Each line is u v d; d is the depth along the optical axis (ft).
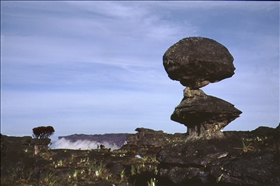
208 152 28.68
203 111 30.37
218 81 32.37
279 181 24.57
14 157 50.03
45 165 52.54
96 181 38.88
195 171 28.14
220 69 31.09
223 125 31.42
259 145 29.58
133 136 87.81
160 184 30.76
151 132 89.56
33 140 69.15
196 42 31.96
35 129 70.79
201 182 27.73
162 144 84.28
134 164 49.08
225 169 26.45
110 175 41.19
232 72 31.94
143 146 84.33
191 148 29.84
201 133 31.24
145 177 38.04
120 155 64.95
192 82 32.24
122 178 39.63
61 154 68.28
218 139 30.45
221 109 30.50
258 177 25.16
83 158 60.95
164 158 30.35
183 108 31.19
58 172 43.62
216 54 31.27
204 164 27.89
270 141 29.55
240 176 25.71
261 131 35.81
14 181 40.73
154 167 42.34
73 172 42.37
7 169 45.52
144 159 56.34
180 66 31.40
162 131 91.30
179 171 29.17
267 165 25.66
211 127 31.24
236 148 28.68
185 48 31.63
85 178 40.34
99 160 55.77
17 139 68.13
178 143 31.50
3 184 39.86
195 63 30.83
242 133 36.78
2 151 49.70
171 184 29.73
